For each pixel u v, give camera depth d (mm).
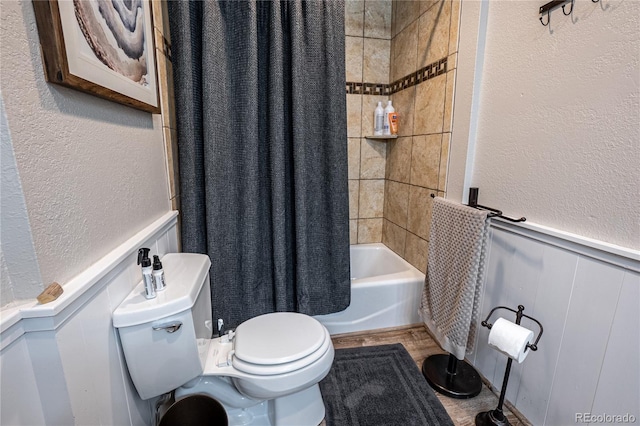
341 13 1581
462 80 1526
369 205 2553
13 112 541
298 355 1111
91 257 769
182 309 921
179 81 1408
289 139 1659
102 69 798
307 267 1729
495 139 1379
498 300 1406
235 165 1577
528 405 1273
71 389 655
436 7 1721
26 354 591
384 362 1666
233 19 1482
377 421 1313
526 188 1228
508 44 1281
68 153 683
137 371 910
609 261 933
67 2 646
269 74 1555
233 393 1228
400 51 2164
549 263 1138
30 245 574
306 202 1697
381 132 2287
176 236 1522
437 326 1557
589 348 1016
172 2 1377
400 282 1929
